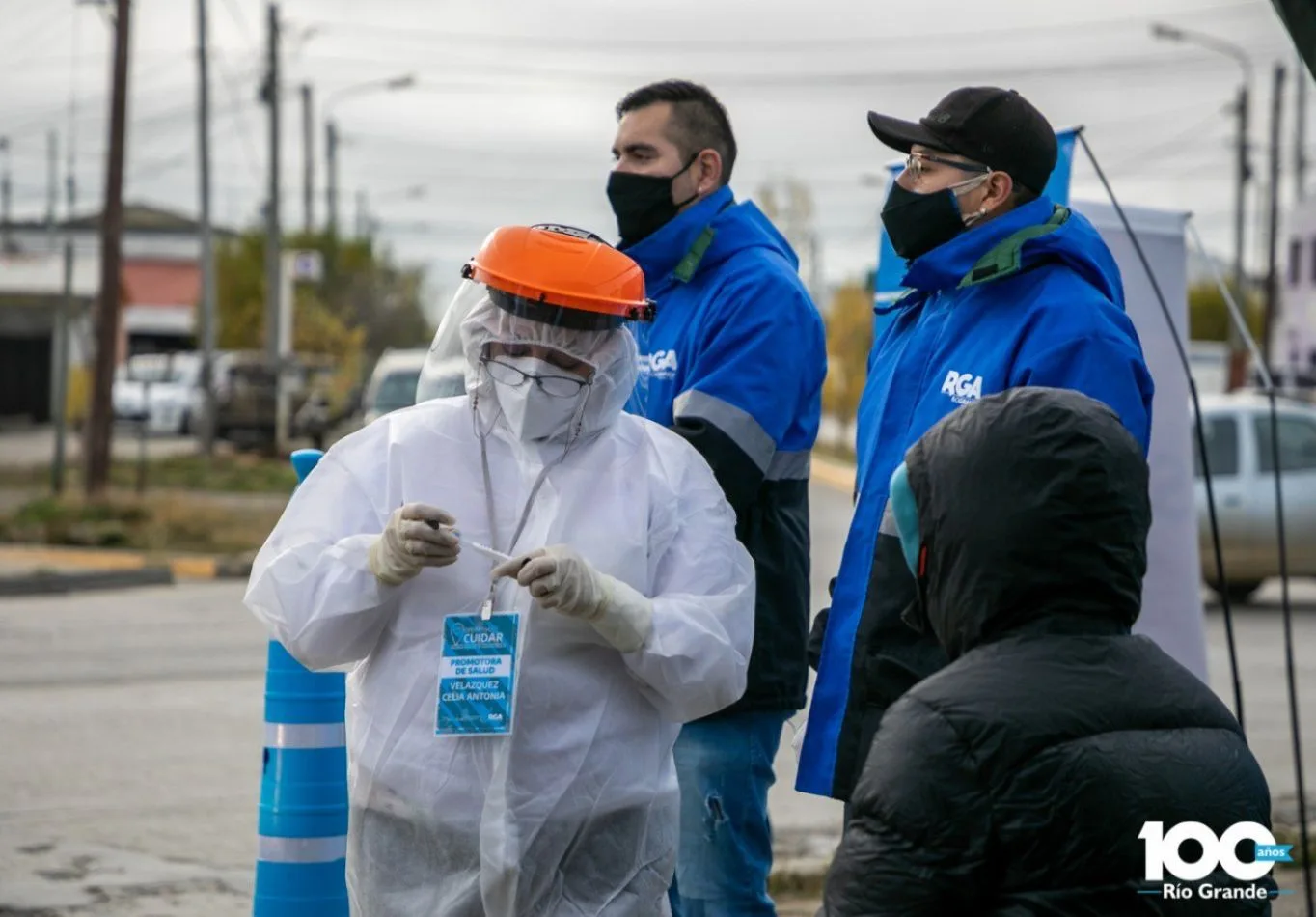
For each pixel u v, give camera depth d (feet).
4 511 84.94
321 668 12.72
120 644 47.29
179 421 158.92
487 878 12.14
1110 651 8.67
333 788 16.98
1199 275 191.31
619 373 12.70
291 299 159.02
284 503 94.99
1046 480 8.68
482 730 12.06
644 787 12.69
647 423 13.33
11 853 25.32
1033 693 8.46
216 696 39.14
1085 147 19.04
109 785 30.01
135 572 63.72
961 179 14.62
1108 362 13.89
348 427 142.20
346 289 200.23
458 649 12.15
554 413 12.51
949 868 8.38
